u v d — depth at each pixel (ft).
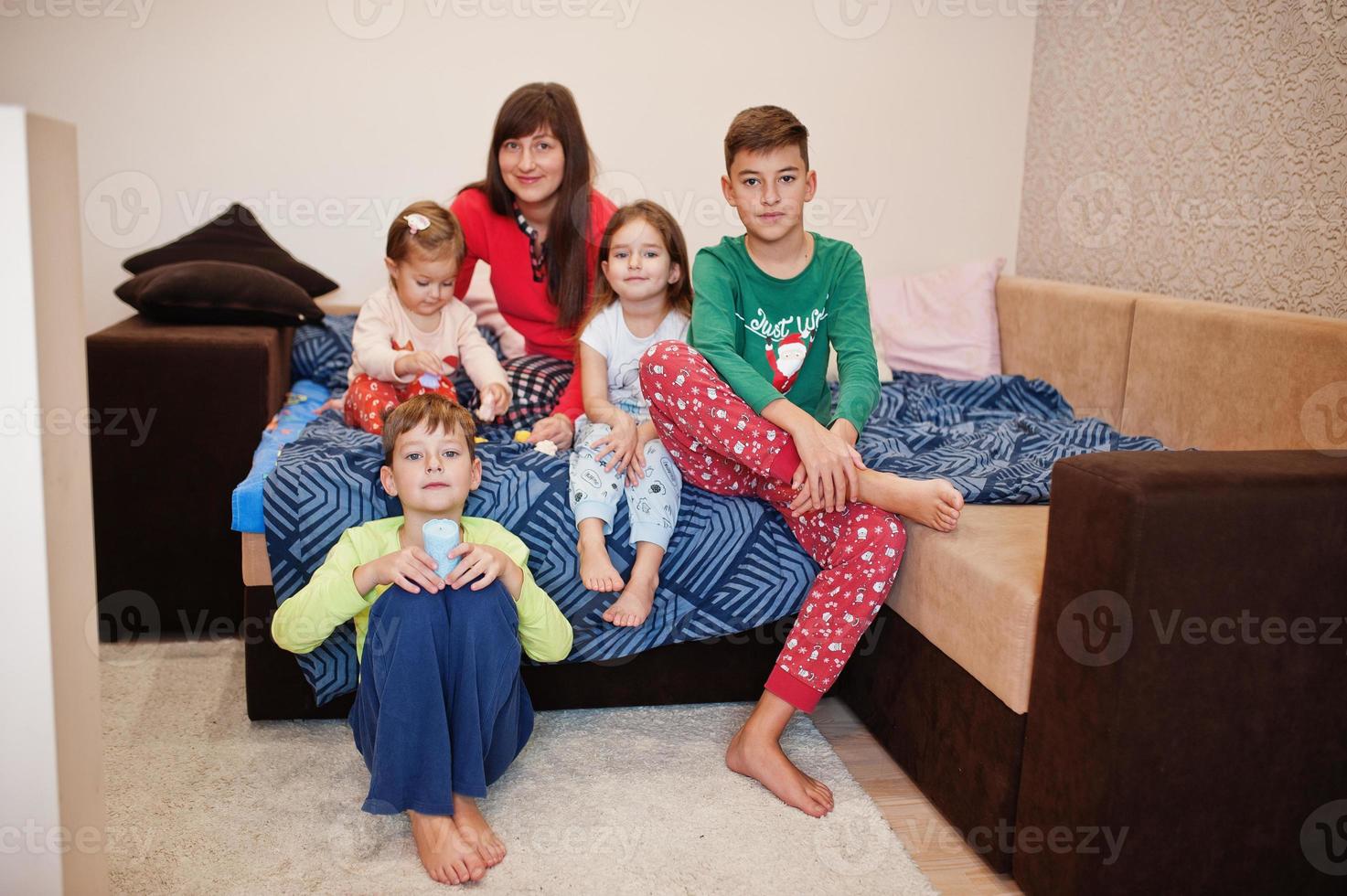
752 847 4.58
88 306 8.75
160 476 6.67
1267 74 6.79
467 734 4.54
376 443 5.89
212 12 8.47
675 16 9.03
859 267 6.03
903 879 4.38
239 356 6.63
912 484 5.03
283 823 4.72
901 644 5.38
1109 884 3.90
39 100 8.41
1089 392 7.95
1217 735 3.87
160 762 5.24
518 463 5.65
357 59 8.72
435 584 4.46
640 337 6.19
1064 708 4.01
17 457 3.13
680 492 5.77
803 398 6.02
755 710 5.19
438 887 4.27
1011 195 9.96
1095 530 3.80
